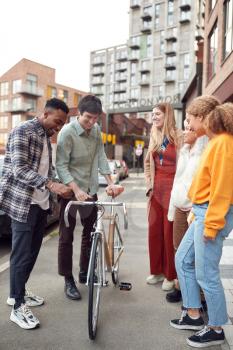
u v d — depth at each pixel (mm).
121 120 53188
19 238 3504
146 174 4539
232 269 5148
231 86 12633
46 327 3467
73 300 4113
